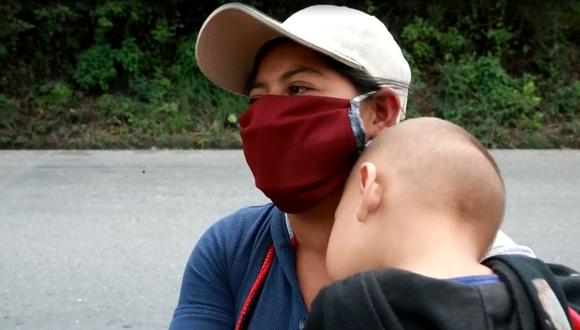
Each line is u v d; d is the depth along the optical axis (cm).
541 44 1224
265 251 150
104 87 1080
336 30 138
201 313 151
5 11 1084
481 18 1223
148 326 401
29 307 421
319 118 136
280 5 1192
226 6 139
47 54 1119
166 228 568
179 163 830
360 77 138
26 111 1024
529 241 554
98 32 1112
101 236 546
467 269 114
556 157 920
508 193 707
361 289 108
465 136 127
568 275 137
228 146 962
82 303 427
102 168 798
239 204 645
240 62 151
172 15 1168
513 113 1075
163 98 1064
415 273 110
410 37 1177
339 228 127
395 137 127
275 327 143
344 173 137
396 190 121
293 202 137
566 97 1130
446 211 119
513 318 108
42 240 535
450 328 104
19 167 801
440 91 1121
